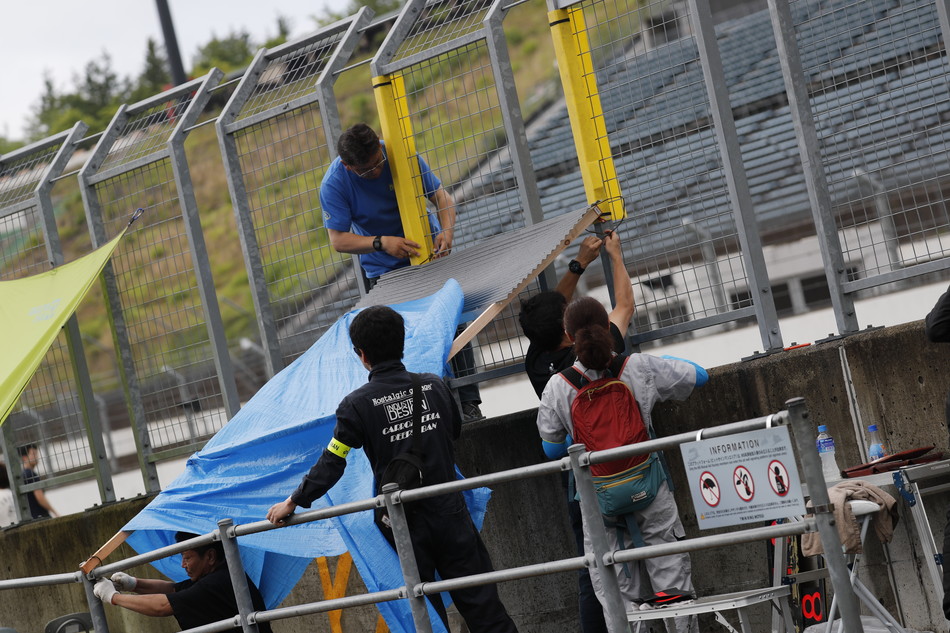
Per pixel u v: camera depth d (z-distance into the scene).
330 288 13.29
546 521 11.58
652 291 11.45
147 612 9.84
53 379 15.62
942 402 9.60
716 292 11.12
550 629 11.65
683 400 10.20
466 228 13.05
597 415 9.04
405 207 12.09
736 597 8.12
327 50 13.35
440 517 8.95
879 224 11.11
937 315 7.74
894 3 10.41
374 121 51.22
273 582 10.38
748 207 10.77
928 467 8.80
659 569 9.12
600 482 9.02
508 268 10.73
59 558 15.20
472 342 12.41
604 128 11.42
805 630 9.07
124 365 14.65
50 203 15.12
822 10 10.91
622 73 12.25
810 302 31.19
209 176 54.91
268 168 13.32
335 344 10.76
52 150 15.88
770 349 10.66
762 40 32.31
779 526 6.95
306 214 14.02
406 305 10.89
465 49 12.04
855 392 9.99
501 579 8.09
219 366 13.95
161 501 9.95
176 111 14.55
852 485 8.59
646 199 11.69
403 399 8.96
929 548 8.66
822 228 10.45
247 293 50.41
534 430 11.62
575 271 10.90
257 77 13.73
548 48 52.56
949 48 9.77
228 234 53.31
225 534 9.24
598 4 11.35
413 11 12.72
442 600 9.27
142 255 14.53
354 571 12.98
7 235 15.91
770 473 6.93
